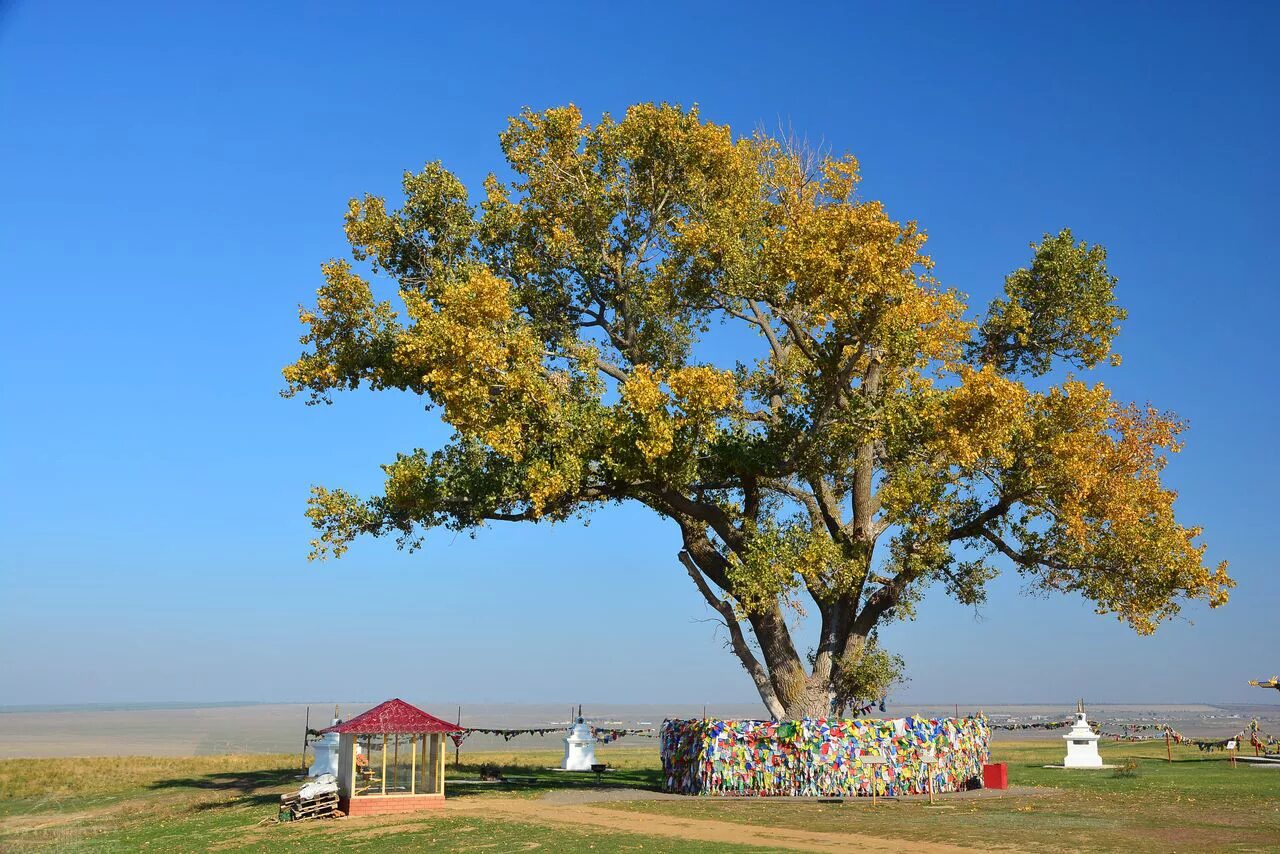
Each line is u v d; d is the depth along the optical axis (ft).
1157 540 110.83
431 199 126.72
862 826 83.46
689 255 125.18
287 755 245.65
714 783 110.73
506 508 119.85
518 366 110.01
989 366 107.96
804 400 116.37
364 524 119.14
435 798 102.99
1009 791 110.63
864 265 105.19
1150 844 70.85
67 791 144.05
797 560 111.45
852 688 124.88
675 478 111.65
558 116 129.08
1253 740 183.42
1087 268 132.05
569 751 158.20
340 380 123.13
